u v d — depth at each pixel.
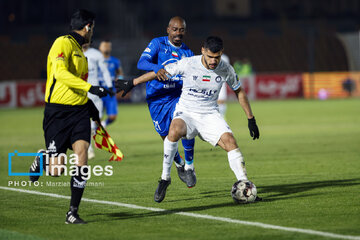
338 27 171.25
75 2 159.50
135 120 75.00
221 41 22.12
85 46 39.62
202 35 165.12
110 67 47.38
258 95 118.19
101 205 23.39
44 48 129.38
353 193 25.17
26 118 80.06
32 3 159.00
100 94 19.47
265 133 56.12
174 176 31.47
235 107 100.38
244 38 143.62
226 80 23.42
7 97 103.62
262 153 41.25
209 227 19.28
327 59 142.25
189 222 20.08
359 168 32.94
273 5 171.00
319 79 121.81
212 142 23.52
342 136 51.44
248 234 18.20
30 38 137.50
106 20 157.62
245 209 22.11
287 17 170.12
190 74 23.09
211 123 23.44
